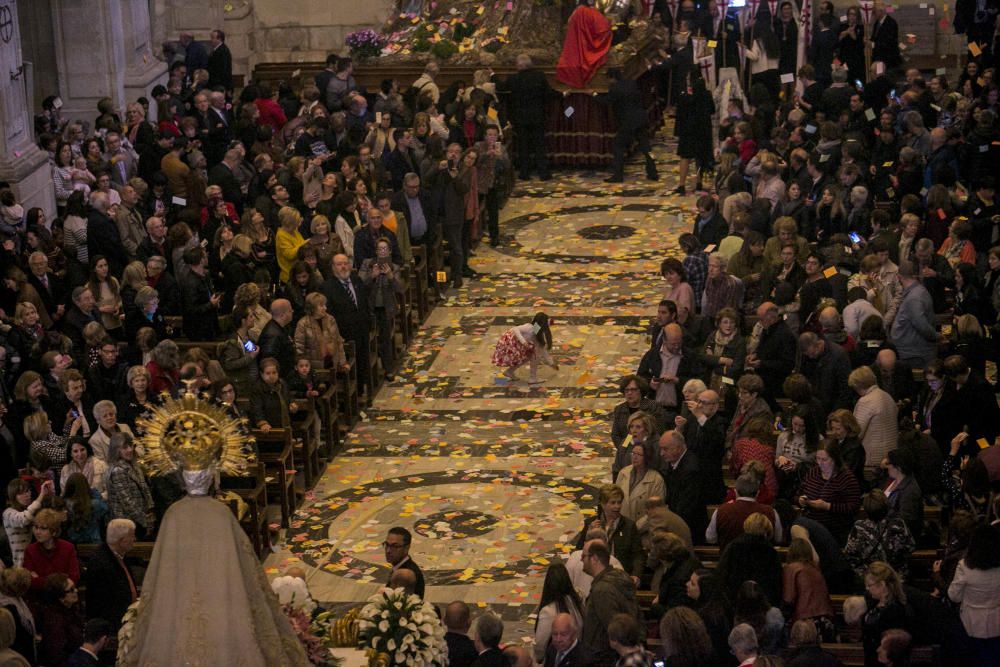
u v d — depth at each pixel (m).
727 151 23.86
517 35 29.58
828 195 19.77
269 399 15.30
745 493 12.12
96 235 18.81
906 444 13.84
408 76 29.80
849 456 13.03
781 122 25.75
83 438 13.38
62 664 11.41
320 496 16.11
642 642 10.23
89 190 22.08
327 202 20.34
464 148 25.95
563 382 19.12
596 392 18.80
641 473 13.17
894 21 29.77
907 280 16.56
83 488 12.91
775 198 21.03
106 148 22.92
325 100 28.33
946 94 26.41
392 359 19.47
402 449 17.31
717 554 12.70
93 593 11.69
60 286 18.11
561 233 25.17
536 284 22.78
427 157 22.59
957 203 20.12
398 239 20.25
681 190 27.22
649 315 21.31
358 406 18.30
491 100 27.08
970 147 21.80
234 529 5.94
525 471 16.64
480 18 30.05
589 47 28.19
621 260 23.73
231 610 5.80
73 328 16.25
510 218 26.05
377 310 19.16
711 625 10.23
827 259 17.95
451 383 19.22
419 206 21.50
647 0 32.38
